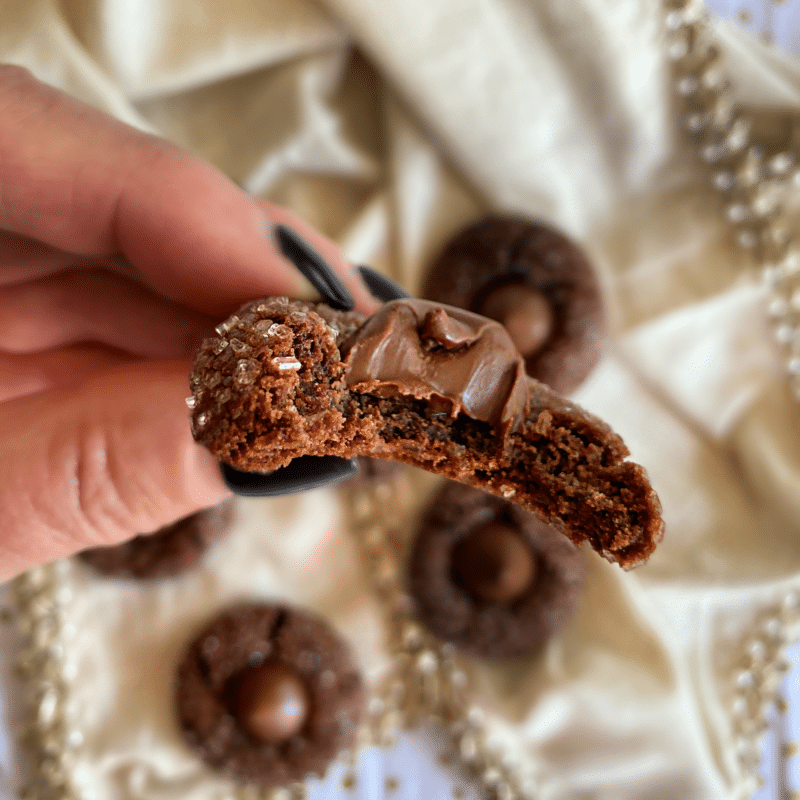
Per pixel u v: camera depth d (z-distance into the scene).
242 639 0.33
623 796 0.34
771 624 0.35
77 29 0.33
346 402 0.24
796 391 0.35
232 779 0.33
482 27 0.33
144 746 0.33
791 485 0.35
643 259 0.36
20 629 0.34
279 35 0.34
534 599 0.33
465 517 0.34
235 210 0.27
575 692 0.34
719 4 0.35
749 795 0.34
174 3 0.33
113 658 0.34
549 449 0.25
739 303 0.35
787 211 0.35
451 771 0.35
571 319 0.33
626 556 0.24
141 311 0.29
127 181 0.27
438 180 0.35
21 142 0.27
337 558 0.35
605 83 0.34
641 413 0.36
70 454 0.26
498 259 0.33
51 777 0.33
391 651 0.35
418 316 0.24
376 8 0.33
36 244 0.29
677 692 0.34
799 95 0.34
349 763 0.34
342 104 0.35
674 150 0.35
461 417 0.25
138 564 0.33
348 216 0.36
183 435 0.26
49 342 0.30
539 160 0.35
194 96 0.35
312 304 0.26
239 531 0.35
